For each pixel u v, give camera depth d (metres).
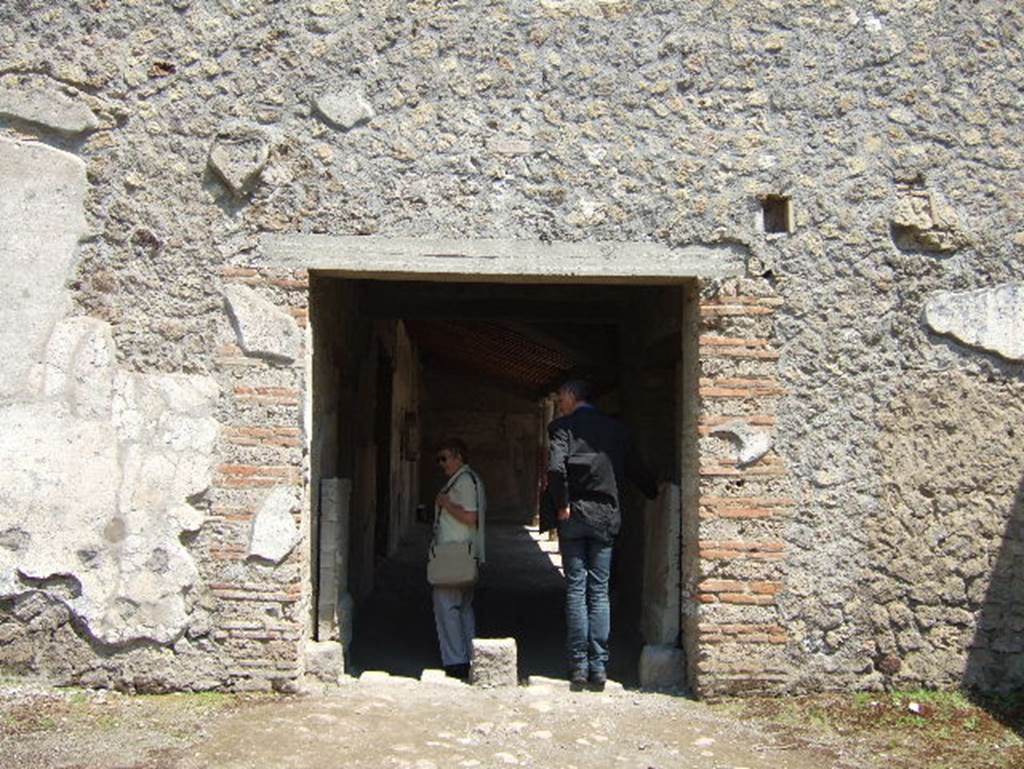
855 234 5.80
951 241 5.80
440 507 7.02
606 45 5.79
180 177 5.70
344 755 4.67
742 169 5.78
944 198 5.82
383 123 5.73
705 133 5.79
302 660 5.71
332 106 5.72
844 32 5.84
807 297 5.77
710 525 5.68
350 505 8.03
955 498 5.75
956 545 5.73
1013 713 5.44
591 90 5.78
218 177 5.70
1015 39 5.90
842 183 5.81
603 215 5.74
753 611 5.66
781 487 5.70
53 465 5.57
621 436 6.14
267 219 5.70
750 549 5.67
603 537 6.00
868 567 5.70
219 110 5.71
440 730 5.08
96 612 5.53
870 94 5.84
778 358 5.74
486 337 13.42
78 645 5.55
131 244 5.68
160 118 5.71
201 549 5.58
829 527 5.70
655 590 6.65
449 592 6.95
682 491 6.10
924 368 5.79
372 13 5.75
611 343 9.56
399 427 14.78
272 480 5.60
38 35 5.71
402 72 5.75
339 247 5.69
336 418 7.21
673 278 5.79
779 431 5.71
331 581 6.25
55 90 5.70
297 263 5.68
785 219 5.82
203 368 5.64
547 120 5.76
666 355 7.19
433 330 14.53
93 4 5.72
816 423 5.73
